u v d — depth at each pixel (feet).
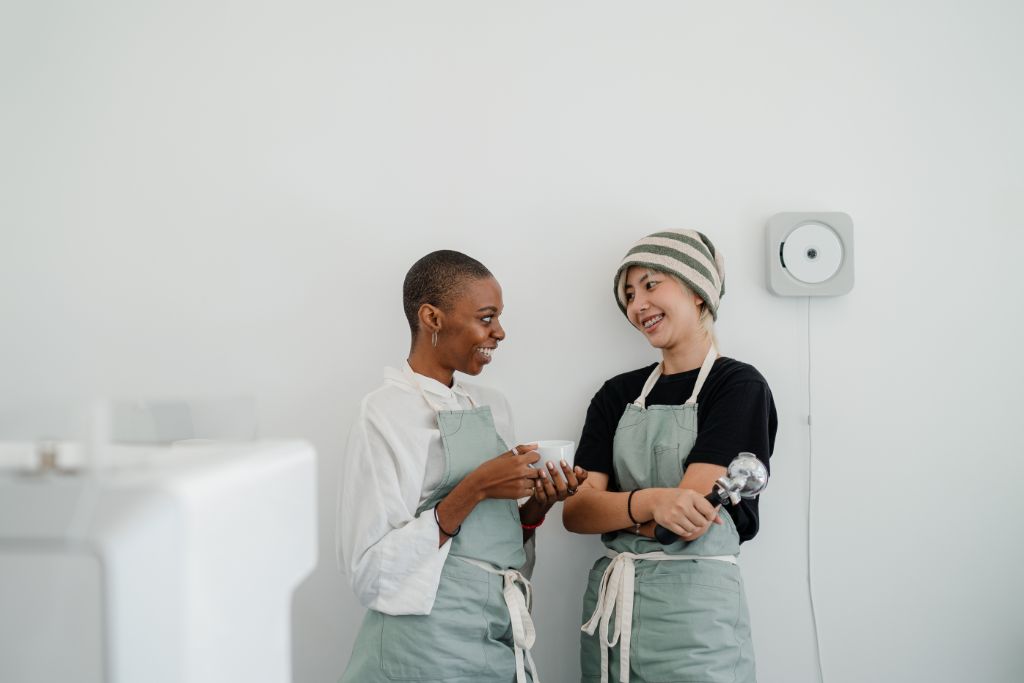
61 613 1.83
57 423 1.88
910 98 6.28
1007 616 6.15
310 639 6.09
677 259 5.32
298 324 6.21
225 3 6.25
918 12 6.28
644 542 5.12
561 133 6.26
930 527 6.18
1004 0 6.26
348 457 4.77
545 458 4.82
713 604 4.82
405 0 6.26
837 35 6.28
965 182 6.26
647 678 4.87
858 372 6.22
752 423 4.99
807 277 6.03
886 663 6.13
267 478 2.25
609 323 6.22
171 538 1.77
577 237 6.23
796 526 6.16
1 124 6.21
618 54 6.27
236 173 6.23
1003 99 6.27
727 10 6.28
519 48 6.27
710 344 5.50
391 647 4.57
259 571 2.18
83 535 1.70
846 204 6.26
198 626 1.83
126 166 6.23
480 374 6.22
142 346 6.21
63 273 6.22
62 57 6.22
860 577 6.15
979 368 6.22
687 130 6.26
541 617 6.13
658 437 5.26
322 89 6.25
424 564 4.58
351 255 6.22
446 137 6.24
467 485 4.65
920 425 6.22
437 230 6.23
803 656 6.11
